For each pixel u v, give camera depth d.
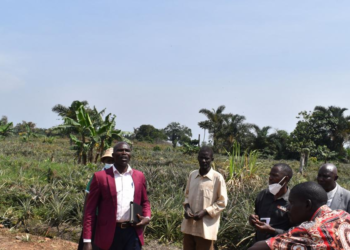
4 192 8.78
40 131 67.00
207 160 5.20
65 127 18.62
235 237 7.02
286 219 4.12
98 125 19.44
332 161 40.44
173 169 12.61
